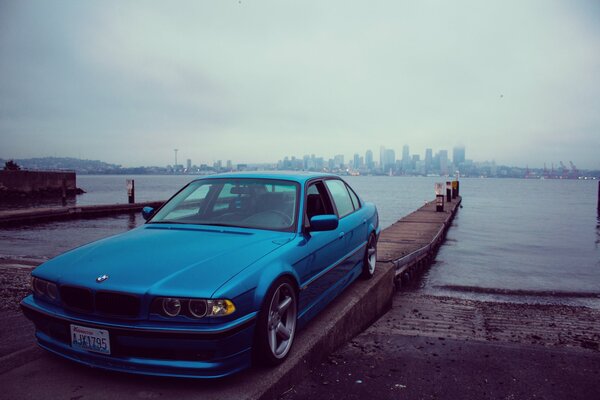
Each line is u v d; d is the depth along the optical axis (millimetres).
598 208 34875
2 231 14727
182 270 2686
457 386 3275
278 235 3414
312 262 3564
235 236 3328
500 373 3568
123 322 2545
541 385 3344
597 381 3447
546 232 18500
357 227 4887
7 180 38656
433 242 11734
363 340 4410
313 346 3377
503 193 72812
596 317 6184
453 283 9070
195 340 2467
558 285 8883
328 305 4359
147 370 2541
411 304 6922
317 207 4113
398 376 3428
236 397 2508
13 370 2793
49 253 10141
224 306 2512
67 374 2750
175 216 3816
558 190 96812
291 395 2969
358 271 5160
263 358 2869
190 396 2508
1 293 5797
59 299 2758
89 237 13242
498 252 13203
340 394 3037
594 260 11922
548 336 5105
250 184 3992
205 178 4270
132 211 22812
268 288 2803
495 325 5625
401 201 48156
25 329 4367
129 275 2654
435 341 4453
